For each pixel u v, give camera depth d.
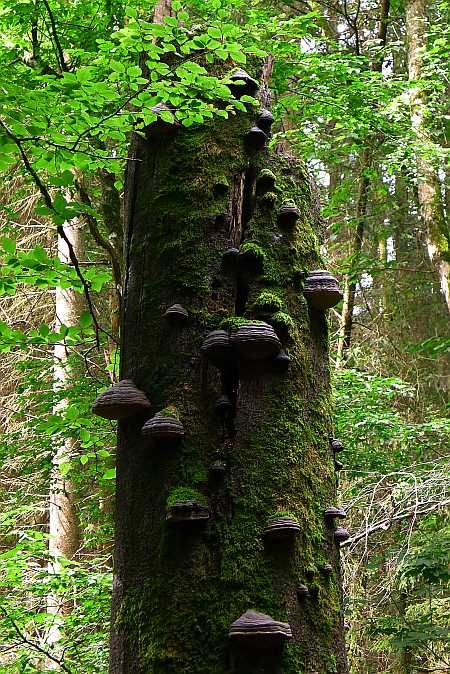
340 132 10.79
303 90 8.83
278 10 11.61
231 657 2.09
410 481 7.40
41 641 6.51
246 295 2.63
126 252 2.91
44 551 6.32
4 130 3.27
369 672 8.76
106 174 5.91
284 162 2.93
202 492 2.30
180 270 2.62
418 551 6.69
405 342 15.12
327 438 2.60
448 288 10.92
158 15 3.94
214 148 2.83
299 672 2.13
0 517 7.25
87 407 5.93
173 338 2.54
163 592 2.20
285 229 2.76
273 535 2.22
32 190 10.87
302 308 2.68
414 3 11.62
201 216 2.69
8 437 9.16
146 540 2.32
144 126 2.92
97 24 6.12
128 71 3.19
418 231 15.89
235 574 2.18
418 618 8.00
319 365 2.69
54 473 9.80
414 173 10.67
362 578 7.05
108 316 11.94
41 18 6.05
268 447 2.38
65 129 3.46
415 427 8.66
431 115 10.39
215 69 3.31
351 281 12.44
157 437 2.37
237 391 2.45
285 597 2.19
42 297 13.88
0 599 5.93
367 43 11.41
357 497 6.73
